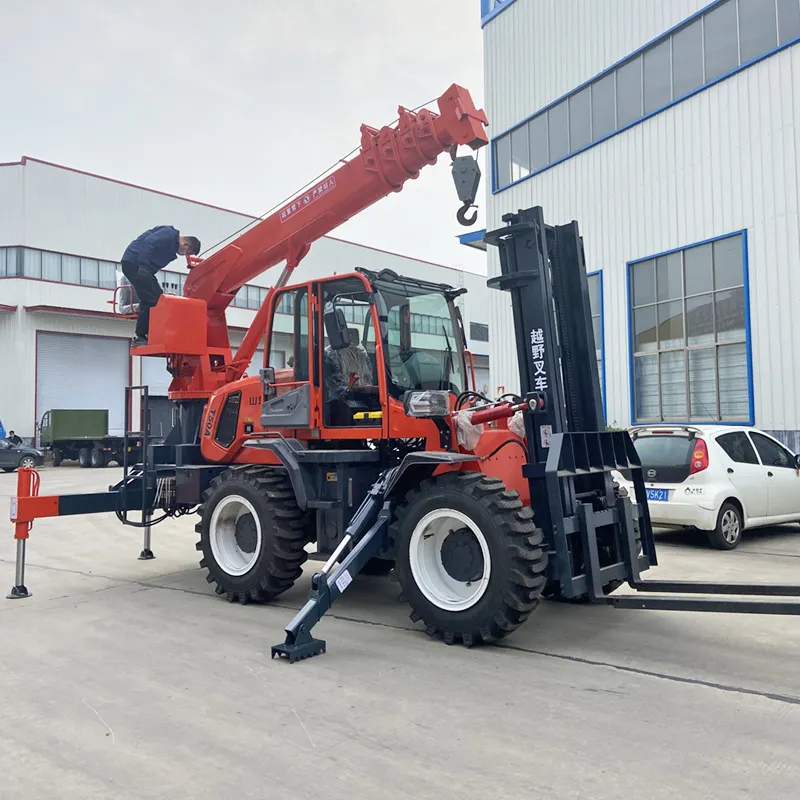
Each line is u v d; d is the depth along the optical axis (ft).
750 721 12.00
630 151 51.55
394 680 14.23
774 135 42.63
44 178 100.63
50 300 100.78
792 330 41.75
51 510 22.88
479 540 15.96
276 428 21.70
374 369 19.92
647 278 50.96
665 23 48.98
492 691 13.55
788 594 15.15
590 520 16.46
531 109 59.77
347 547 17.81
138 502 25.20
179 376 26.40
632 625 17.99
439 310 21.70
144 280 25.53
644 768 10.36
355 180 21.71
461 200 19.54
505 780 10.07
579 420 18.39
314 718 12.39
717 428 29.01
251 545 20.98
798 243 41.45
